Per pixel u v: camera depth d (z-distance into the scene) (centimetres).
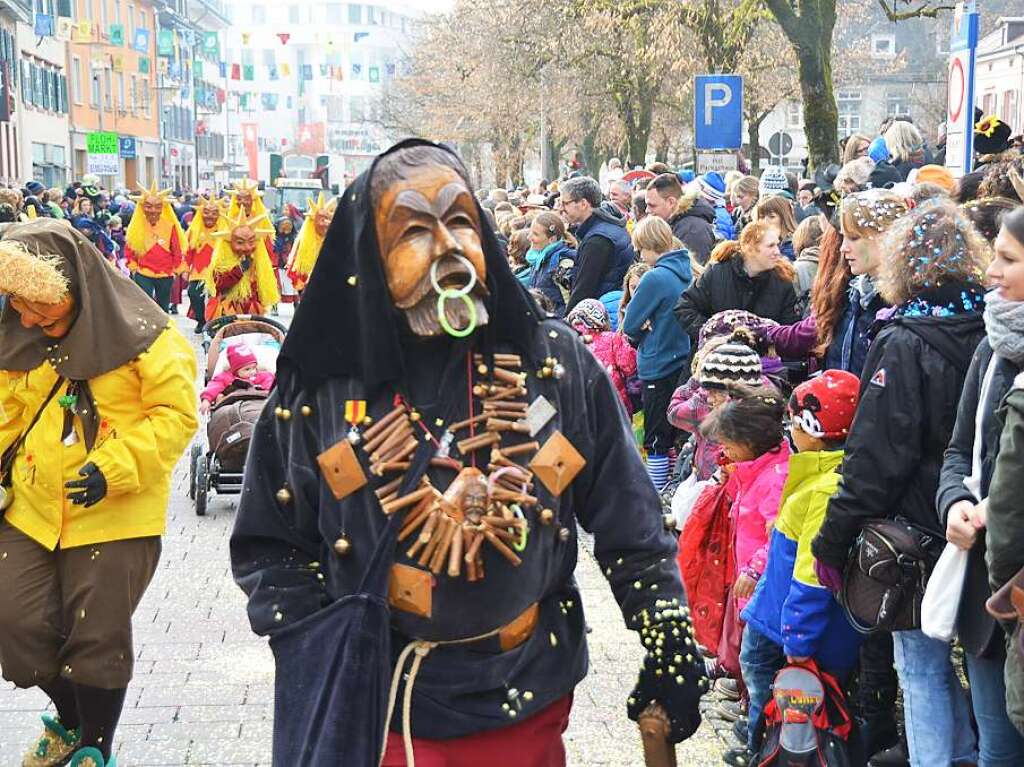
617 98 3338
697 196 1048
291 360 307
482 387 299
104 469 436
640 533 311
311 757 281
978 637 380
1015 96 5072
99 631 448
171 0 8500
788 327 684
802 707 436
